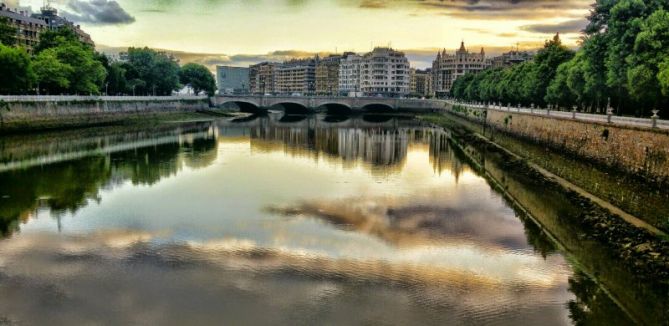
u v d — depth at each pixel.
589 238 38.91
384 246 37.41
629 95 63.34
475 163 79.06
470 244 38.19
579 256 35.72
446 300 28.83
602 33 72.25
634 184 45.22
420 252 36.28
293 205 49.09
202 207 47.84
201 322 26.14
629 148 47.41
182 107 185.25
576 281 31.55
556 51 104.38
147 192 54.38
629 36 60.75
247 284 30.45
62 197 51.44
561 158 65.38
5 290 29.45
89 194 53.03
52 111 111.50
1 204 48.25
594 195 50.00
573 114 67.31
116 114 140.25
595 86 70.69
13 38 121.56
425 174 68.50
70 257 34.53
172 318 26.52
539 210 48.69
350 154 88.81
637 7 62.81
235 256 34.91
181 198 51.56
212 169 70.12
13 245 36.75
